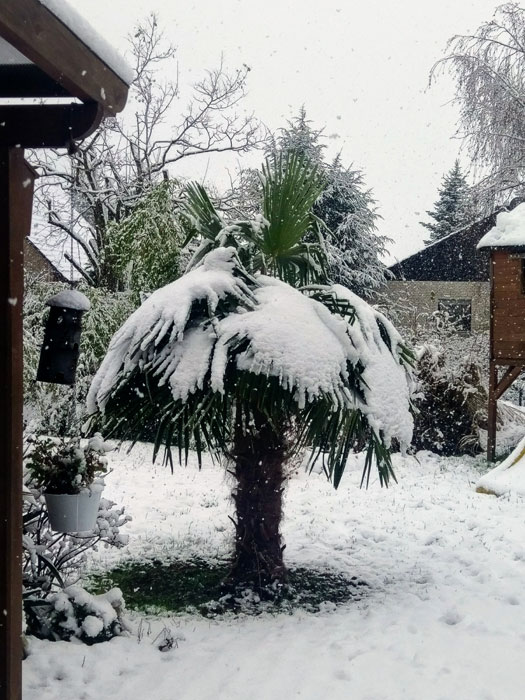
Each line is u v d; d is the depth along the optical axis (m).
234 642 5.23
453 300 29.03
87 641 5.07
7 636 3.46
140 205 15.17
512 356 15.40
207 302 5.96
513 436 16.89
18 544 3.57
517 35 20.50
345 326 6.15
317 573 7.14
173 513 9.77
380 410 6.12
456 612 5.82
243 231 6.81
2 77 3.59
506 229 15.93
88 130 3.52
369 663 4.84
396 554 7.88
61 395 12.70
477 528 9.05
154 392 5.91
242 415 6.37
